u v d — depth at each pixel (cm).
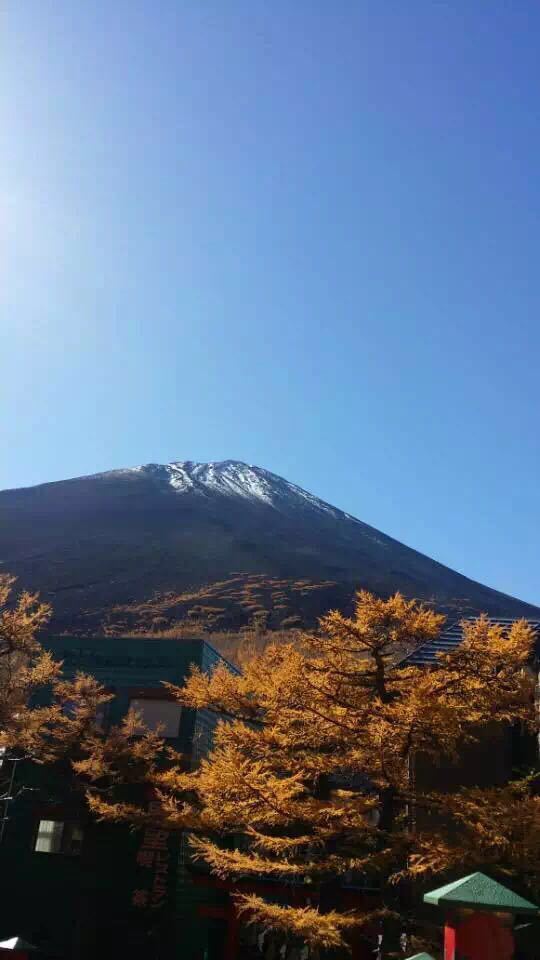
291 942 1595
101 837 2280
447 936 541
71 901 2236
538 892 1269
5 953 866
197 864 2150
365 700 1299
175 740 2378
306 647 1398
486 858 1196
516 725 1619
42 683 1934
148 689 2472
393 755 1284
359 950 1596
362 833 1236
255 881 1886
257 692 1517
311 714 1323
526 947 1291
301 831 1464
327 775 1504
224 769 1297
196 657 2502
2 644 1803
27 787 2278
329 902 1661
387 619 1331
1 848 2302
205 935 2378
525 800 1212
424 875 1216
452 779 1598
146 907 2177
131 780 2136
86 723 2200
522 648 1284
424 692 1245
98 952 2166
